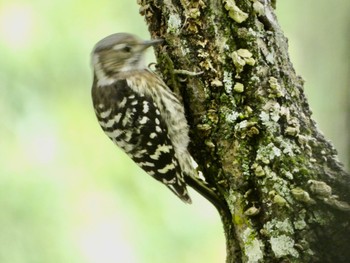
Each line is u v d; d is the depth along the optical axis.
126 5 15.45
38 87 14.75
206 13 9.69
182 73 9.91
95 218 14.25
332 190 9.08
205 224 14.33
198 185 10.04
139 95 10.88
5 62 14.63
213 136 9.70
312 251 8.92
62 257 13.91
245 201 9.36
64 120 14.77
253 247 9.22
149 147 10.91
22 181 14.20
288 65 9.76
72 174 14.48
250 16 9.57
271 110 9.41
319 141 9.52
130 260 14.00
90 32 15.12
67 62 14.91
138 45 11.08
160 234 14.16
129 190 14.40
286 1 17.44
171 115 10.23
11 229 13.93
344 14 15.97
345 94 11.17
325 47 16.66
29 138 14.51
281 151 9.27
